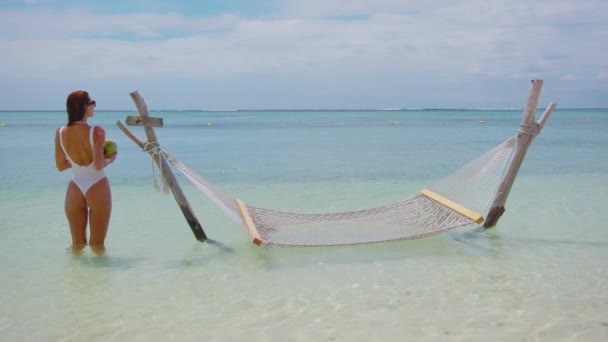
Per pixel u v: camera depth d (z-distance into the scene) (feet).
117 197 28.91
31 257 17.39
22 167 42.73
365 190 31.50
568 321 11.79
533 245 18.45
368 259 17.10
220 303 13.20
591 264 16.12
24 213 24.58
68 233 20.70
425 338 11.00
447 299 13.25
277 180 35.94
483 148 62.18
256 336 11.22
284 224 19.97
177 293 13.96
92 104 17.15
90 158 17.11
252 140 81.66
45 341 11.14
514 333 11.19
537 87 19.44
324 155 54.13
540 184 32.81
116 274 15.61
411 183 34.17
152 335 11.37
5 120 220.64
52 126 144.97
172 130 122.31
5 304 13.23
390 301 13.19
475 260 16.75
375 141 76.69
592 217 22.93
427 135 93.30
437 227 19.03
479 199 20.68
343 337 11.10
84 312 12.70
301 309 12.73
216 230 21.24
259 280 15.02
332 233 20.03
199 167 43.78
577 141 72.23
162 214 24.41
